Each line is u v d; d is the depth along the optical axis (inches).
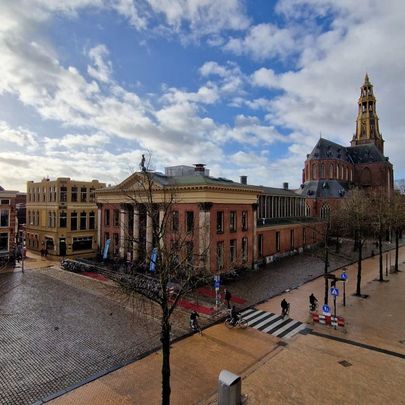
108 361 682.2
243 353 727.7
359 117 4188.0
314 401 544.1
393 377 624.1
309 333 842.8
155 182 1491.1
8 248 1738.4
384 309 1039.0
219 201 1469.0
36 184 2242.9
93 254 2076.8
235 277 1433.3
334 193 3176.7
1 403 535.5
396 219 1953.7
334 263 1845.5
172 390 578.6
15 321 908.0
